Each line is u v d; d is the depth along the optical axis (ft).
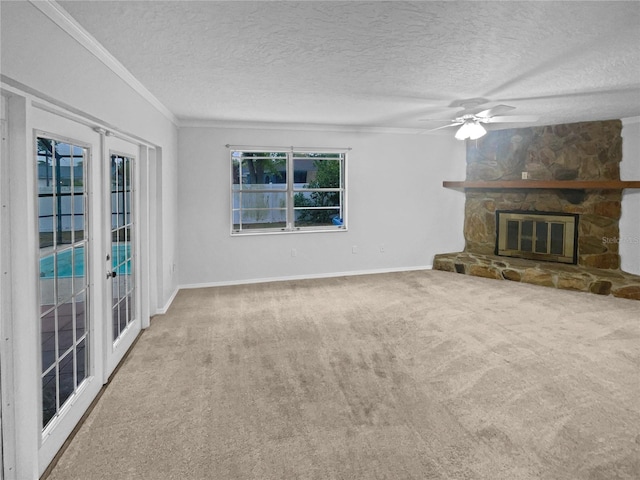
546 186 19.07
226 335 12.80
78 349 8.42
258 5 6.82
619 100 14.08
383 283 19.34
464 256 21.94
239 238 19.19
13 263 6.15
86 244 8.77
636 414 8.27
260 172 19.53
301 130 19.51
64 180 7.75
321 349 11.66
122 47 8.62
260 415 8.30
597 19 7.46
